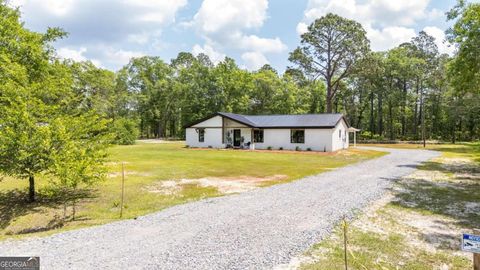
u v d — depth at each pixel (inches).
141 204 327.6
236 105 1790.1
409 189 400.2
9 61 526.0
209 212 287.3
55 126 330.3
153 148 1131.9
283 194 365.4
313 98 1990.7
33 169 319.6
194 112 1839.3
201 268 170.1
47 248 200.5
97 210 312.3
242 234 225.5
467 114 1562.5
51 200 347.9
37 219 289.4
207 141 1203.9
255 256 186.4
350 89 1985.7
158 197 356.2
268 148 1122.0
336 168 606.2
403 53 1823.3
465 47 612.7
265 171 558.6
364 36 1461.6
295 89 1801.2
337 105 2133.4
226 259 181.9
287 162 701.9
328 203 320.8
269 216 272.5
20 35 623.2
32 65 642.8
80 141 351.3
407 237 222.4
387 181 458.9
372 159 792.3
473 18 596.7
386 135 2092.8
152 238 218.5
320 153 942.4
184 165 631.2
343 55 1481.3
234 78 1836.9
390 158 824.3
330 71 1553.9
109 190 388.5
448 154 959.0
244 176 502.3
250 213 282.7
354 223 255.8
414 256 187.9
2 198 354.6
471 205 319.6
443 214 285.4
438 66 1728.6
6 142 304.5
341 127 1155.3
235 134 1180.5
